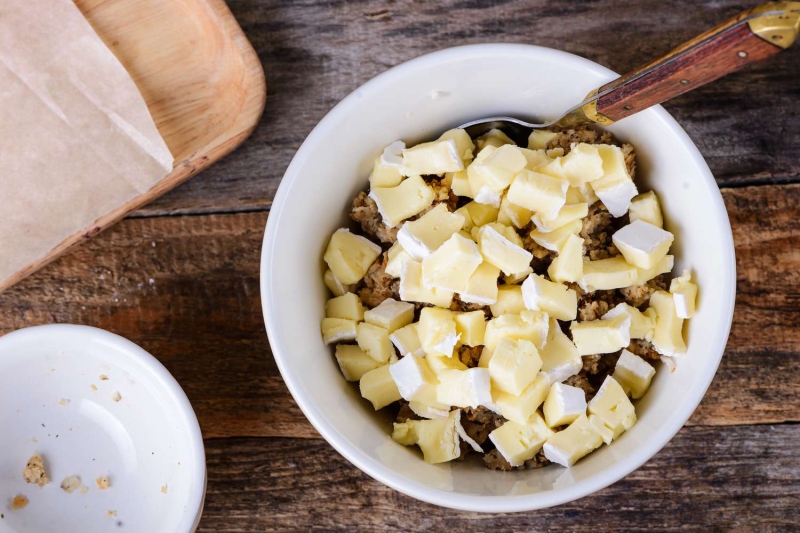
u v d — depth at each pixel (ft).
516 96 1.55
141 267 1.71
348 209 1.62
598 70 1.46
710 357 1.42
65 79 1.67
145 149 1.65
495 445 1.50
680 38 1.69
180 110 1.71
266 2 1.71
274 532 1.70
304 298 1.54
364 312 1.57
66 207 1.64
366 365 1.56
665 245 1.49
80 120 1.66
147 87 1.71
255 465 1.70
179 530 1.53
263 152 1.71
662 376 1.52
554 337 1.51
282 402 1.70
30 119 1.66
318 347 1.56
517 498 1.40
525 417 1.46
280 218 1.47
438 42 1.70
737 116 1.69
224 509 1.70
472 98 1.56
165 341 1.71
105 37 1.71
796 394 1.68
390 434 1.56
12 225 1.63
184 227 1.71
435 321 1.49
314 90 1.71
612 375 1.54
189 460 1.58
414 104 1.54
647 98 1.37
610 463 1.42
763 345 1.68
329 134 1.49
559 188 1.46
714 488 1.69
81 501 1.67
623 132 1.54
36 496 1.67
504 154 1.47
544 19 1.70
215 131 1.71
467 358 1.53
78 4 1.70
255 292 1.71
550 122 1.55
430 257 1.48
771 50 1.22
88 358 1.64
